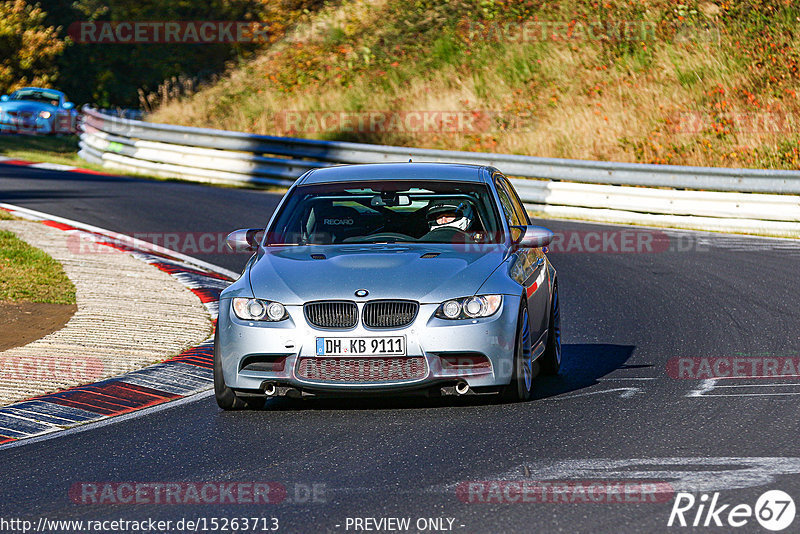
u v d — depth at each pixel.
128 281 45.69
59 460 22.62
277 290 25.91
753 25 100.12
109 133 99.25
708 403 25.69
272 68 119.94
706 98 91.44
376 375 25.12
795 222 61.53
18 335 35.44
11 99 122.19
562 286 46.66
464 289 25.55
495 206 29.61
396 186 30.39
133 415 26.61
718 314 38.72
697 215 65.19
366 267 26.39
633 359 32.06
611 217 68.38
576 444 22.27
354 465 21.30
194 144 90.06
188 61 163.50
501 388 25.72
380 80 109.25
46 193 75.81
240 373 25.80
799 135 83.50
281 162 83.69
